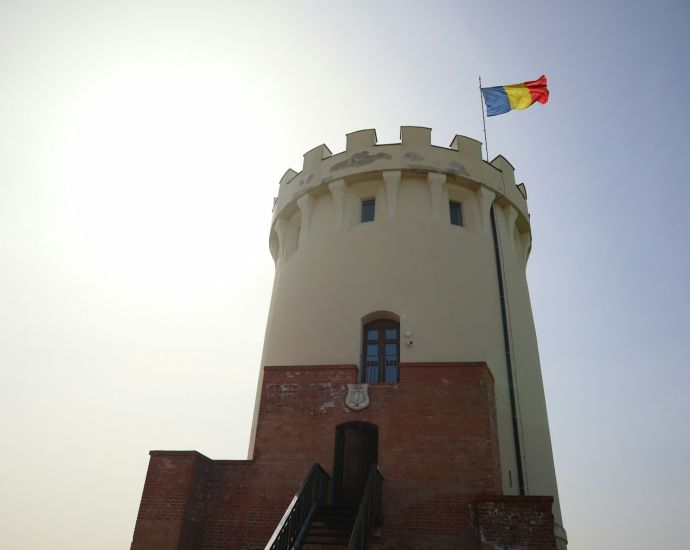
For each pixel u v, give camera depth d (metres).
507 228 24.53
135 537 14.84
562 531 19.56
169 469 15.68
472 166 23.81
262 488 15.84
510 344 21.03
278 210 26.44
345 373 16.94
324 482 15.12
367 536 12.47
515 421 19.44
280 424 16.56
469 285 21.25
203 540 15.49
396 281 20.92
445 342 19.66
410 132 24.02
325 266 22.27
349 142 24.50
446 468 14.98
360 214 23.86
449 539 14.13
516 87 28.78
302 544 12.61
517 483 18.42
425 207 22.86
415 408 15.91
